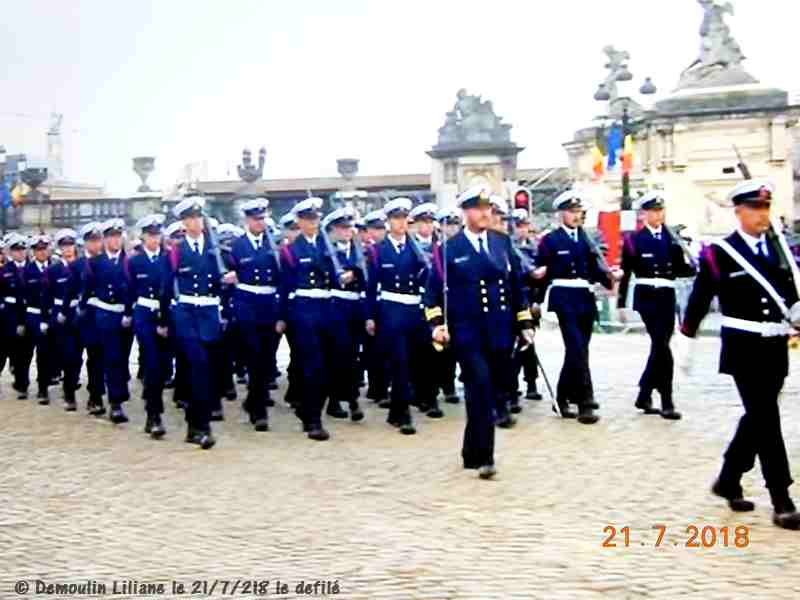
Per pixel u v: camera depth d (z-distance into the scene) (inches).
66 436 490.9
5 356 658.2
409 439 458.9
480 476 374.3
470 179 1460.4
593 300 499.2
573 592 253.4
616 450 417.4
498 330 385.1
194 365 459.2
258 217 515.8
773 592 251.0
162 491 370.0
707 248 325.4
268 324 503.2
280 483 377.4
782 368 313.6
